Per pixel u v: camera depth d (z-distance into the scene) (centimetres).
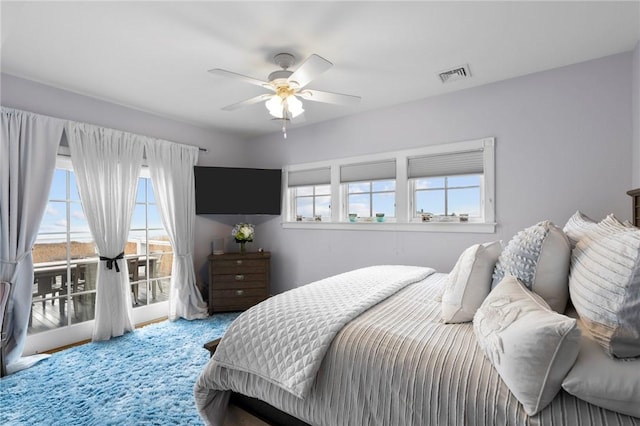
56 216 299
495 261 155
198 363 258
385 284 204
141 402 205
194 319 370
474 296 146
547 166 264
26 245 265
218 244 414
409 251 335
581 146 251
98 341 303
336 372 127
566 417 88
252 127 423
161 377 235
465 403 101
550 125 262
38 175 273
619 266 93
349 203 389
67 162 303
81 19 194
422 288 207
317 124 404
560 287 125
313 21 197
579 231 149
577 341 89
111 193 317
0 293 240
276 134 444
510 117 279
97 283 308
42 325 288
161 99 323
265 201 430
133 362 260
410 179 336
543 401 90
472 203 311
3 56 237
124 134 330
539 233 129
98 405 202
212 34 211
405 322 146
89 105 312
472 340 125
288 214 437
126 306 328
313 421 129
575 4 181
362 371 122
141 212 367
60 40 217
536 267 127
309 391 123
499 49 231
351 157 374
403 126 338
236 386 147
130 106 342
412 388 111
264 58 242
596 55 240
